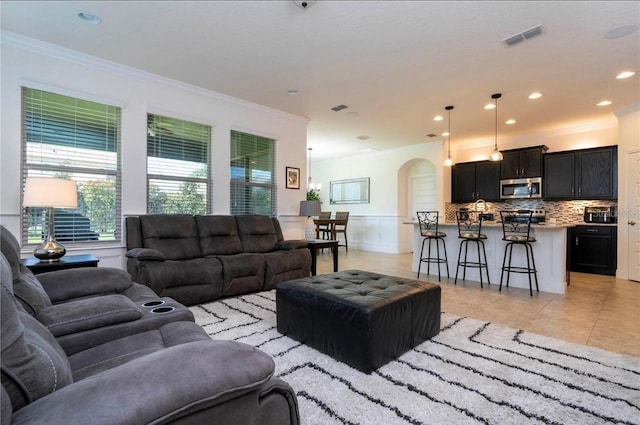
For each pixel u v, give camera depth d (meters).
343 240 9.16
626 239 4.74
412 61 3.30
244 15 2.56
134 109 3.64
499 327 2.69
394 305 2.09
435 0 2.37
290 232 5.28
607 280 4.69
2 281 0.79
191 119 4.09
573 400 1.65
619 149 4.80
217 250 3.83
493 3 2.39
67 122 3.25
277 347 2.27
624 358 2.13
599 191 5.37
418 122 5.54
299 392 1.71
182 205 4.09
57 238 3.20
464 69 3.49
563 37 2.84
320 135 6.52
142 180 3.70
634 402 1.64
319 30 2.77
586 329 2.67
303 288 2.38
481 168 6.88
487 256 4.58
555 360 2.09
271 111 4.94
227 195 4.46
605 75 3.60
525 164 6.21
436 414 1.53
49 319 1.34
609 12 2.48
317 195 9.23
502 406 1.59
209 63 3.41
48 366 0.75
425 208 7.86
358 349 1.95
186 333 1.45
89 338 1.36
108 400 0.63
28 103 3.04
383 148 7.86
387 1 2.38
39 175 3.09
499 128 5.91
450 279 4.76
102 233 3.45
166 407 0.65
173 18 2.61
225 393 0.73
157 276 2.99
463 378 1.86
